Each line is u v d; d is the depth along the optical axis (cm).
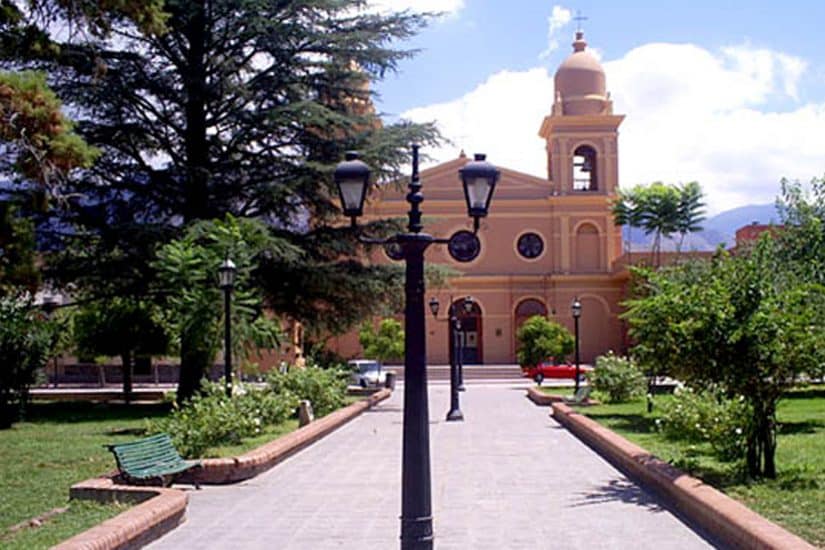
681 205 4825
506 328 5206
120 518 849
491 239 5269
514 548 856
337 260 2773
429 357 5266
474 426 2153
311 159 2641
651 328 1129
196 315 1884
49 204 1512
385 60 2712
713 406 1306
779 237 2480
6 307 2181
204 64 2616
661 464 1139
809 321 1061
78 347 3198
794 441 1479
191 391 2419
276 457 1433
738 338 1028
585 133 5225
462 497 1142
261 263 2581
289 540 902
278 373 2331
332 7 2606
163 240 2353
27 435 1880
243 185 2648
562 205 5219
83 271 2542
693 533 899
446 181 5250
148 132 2558
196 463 1196
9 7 1449
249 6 2470
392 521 995
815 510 885
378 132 2661
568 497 1130
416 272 815
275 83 2602
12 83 1364
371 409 2766
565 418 2130
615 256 5256
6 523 930
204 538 912
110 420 2259
